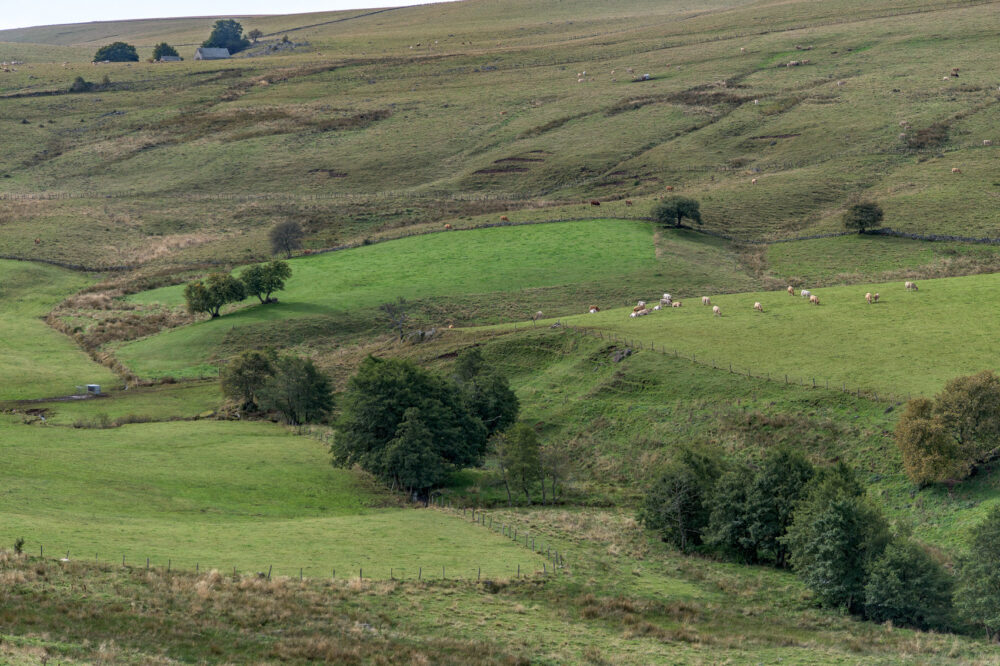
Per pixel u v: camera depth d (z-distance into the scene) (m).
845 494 66.19
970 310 109.88
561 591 61.59
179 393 121.00
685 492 75.69
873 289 124.06
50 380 126.06
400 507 84.00
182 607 50.78
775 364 100.12
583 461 94.75
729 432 90.69
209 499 79.81
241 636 48.59
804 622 59.75
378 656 47.97
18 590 49.44
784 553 71.62
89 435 98.44
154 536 64.00
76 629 46.50
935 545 69.38
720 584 66.69
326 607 53.34
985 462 77.94
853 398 90.25
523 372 114.12
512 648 50.62
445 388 98.25
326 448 100.06
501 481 93.69
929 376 91.75
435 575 61.09
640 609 59.94
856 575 62.50
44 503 71.12
